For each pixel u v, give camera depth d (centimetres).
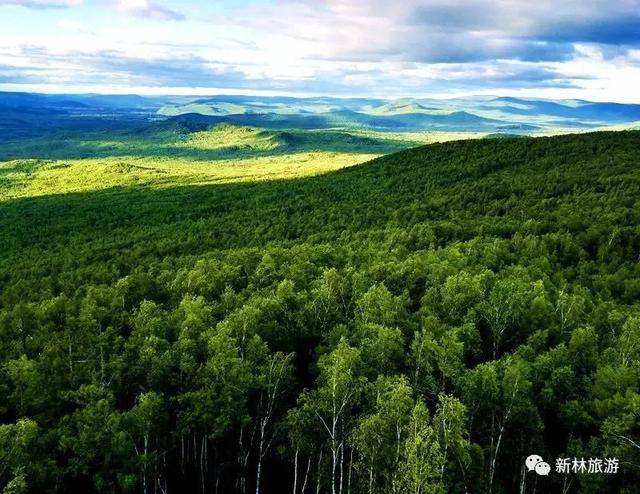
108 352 4653
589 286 6238
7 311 5819
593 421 3422
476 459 3206
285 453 4209
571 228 8006
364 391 3659
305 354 5144
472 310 4769
